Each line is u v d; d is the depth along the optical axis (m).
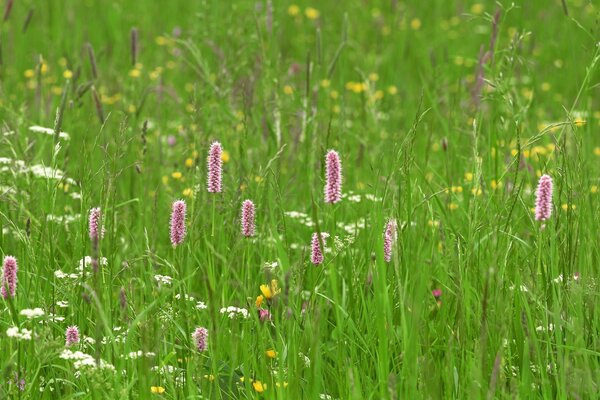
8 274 7.27
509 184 11.12
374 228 8.42
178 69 18.47
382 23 21.41
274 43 15.23
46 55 19.00
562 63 20.11
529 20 22.09
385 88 18.53
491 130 12.20
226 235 9.80
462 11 23.73
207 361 8.05
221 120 13.41
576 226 8.88
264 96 13.10
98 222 7.80
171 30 22.36
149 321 7.75
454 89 16.86
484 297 7.11
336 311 7.91
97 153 13.30
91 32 21.31
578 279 8.34
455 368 7.61
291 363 7.53
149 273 8.66
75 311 8.57
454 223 10.46
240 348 8.18
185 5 23.36
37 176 10.65
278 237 8.58
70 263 9.33
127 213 11.09
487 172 11.06
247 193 10.74
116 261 9.55
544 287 8.30
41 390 7.90
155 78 16.94
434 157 14.32
